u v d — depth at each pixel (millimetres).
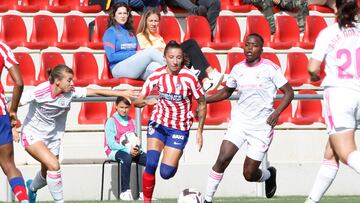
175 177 31281
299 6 41938
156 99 26375
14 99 21922
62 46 37562
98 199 30703
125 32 36000
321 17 41938
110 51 35719
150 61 35219
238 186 31734
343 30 20156
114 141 29672
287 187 32375
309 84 37812
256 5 41938
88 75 36406
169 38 39875
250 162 25453
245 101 25281
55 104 23969
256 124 25234
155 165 23906
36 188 26172
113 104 34469
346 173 32469
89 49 37688
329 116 20047
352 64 19969
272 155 34625
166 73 23781
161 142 23984
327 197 30578
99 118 34562
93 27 38875
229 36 40219
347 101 19844
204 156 33594
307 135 34938
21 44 37500
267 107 25219
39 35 38656
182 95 23688
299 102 36125
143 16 36812
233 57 37844
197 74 32188
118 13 35906
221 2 43062
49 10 40031
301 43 39938
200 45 38750
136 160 29672
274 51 39469
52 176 23797
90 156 32094
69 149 31969
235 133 25344
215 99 25812
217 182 25484
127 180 29219
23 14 39844
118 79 35438
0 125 21688
